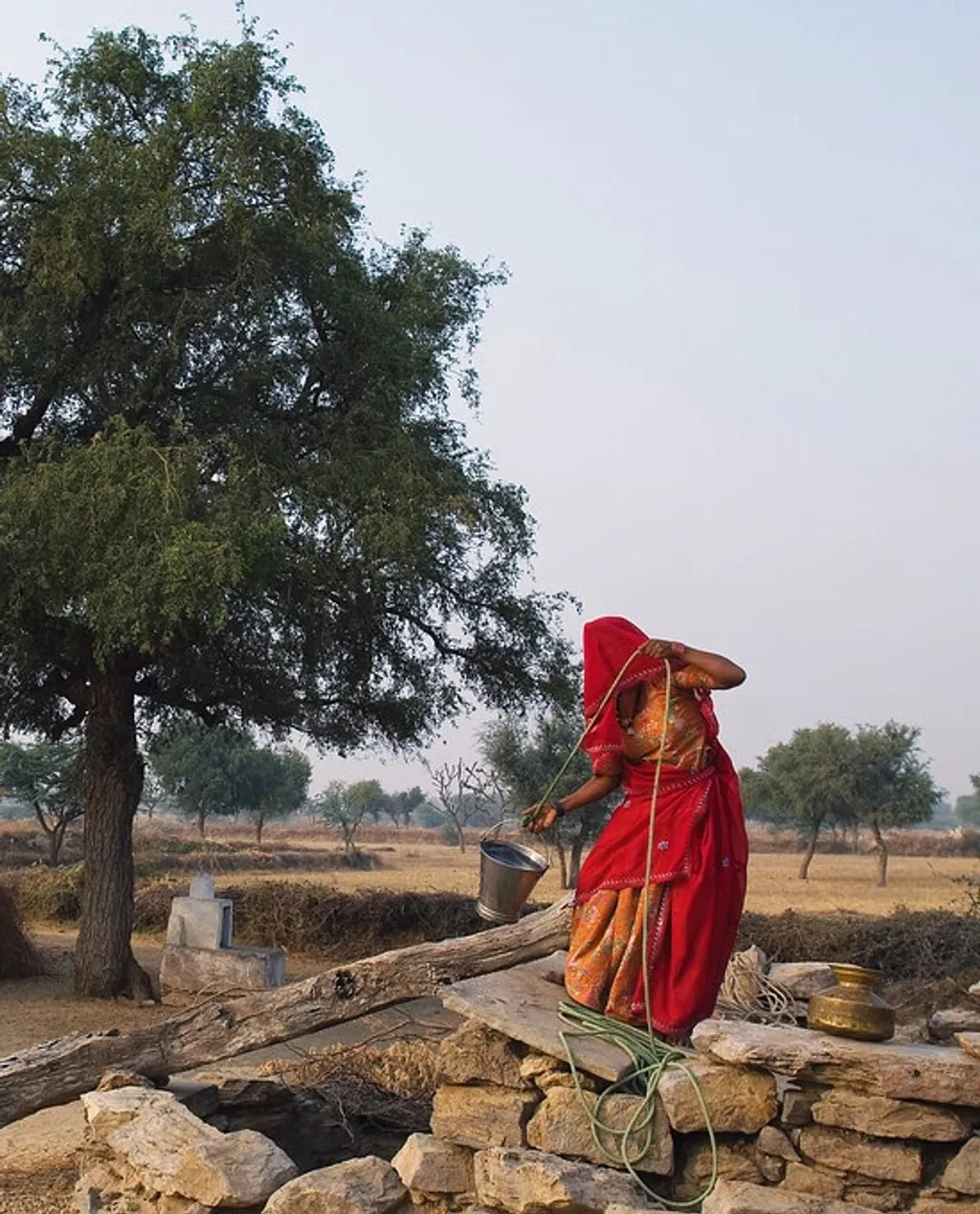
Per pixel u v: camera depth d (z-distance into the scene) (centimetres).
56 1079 857
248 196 1975
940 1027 762
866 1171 577
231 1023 869
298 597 1978
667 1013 664
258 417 2038
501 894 806
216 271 2022
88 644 2036
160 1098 777
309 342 2088
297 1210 648
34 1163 919
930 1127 567
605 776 712
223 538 1728
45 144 1942
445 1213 650
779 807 6538
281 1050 1476
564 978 752
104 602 1723
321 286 2017
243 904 2903
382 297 2267
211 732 2514
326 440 2016
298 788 8206
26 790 5134
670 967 670
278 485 1942
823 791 6069
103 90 2034
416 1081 997
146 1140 732
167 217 1873
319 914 2836
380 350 2042
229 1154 702
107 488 1725
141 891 3241
